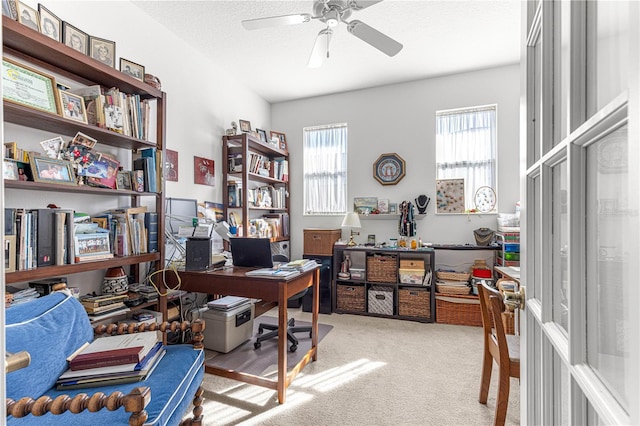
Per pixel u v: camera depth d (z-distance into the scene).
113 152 2.30
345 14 2.02
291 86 4.04
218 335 2.59
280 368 1.90
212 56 3.28
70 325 1.40
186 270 2.24
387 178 3.99
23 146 1.79
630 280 0.38
